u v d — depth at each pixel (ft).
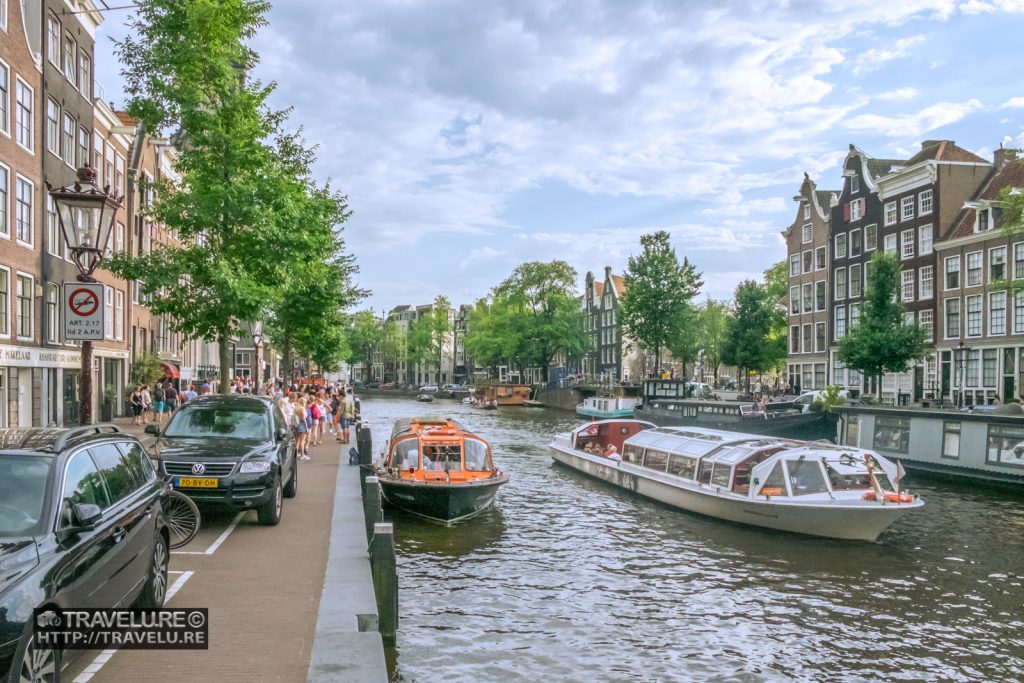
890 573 47.24
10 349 76.69
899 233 157.89
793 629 37.27
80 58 97.55
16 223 79.15
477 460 64.18
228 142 57.36
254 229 56.08
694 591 43.09
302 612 25.95
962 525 60.49
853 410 95.04
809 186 190.49
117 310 117.60
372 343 470.80
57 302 90.58
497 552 51.16
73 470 20.13
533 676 30.94
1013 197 96.58
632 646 34.58
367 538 37.06
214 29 55.67
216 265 55.57
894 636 36.50
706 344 245.65
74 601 17.65
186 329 58.70
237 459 37.58
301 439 74.13
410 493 59.36
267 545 35.76
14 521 17.97
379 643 22.12
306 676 20.49
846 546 53.93
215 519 41.75
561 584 43.96
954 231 143.74
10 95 77.51
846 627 37.63
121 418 114.83
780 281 248.93
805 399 142.00
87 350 30.58
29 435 20.99
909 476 85.46
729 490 60.75
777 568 48.21
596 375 299.99
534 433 150.00
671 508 67.62
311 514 43.98
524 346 276.00
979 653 34.50
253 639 23.30
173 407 116.88
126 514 21.74
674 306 184.85
